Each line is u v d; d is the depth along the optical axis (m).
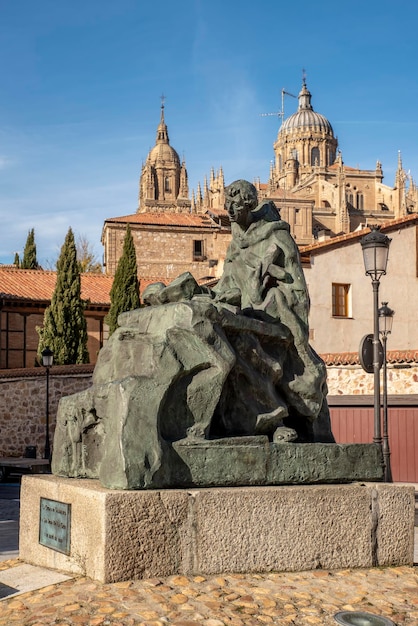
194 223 57.00
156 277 49.91
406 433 21.41
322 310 27.94
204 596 5.39
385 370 15.39
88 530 5.72
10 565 6.57
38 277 40.69
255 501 6.10
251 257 7.36
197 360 6.29
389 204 97.00
